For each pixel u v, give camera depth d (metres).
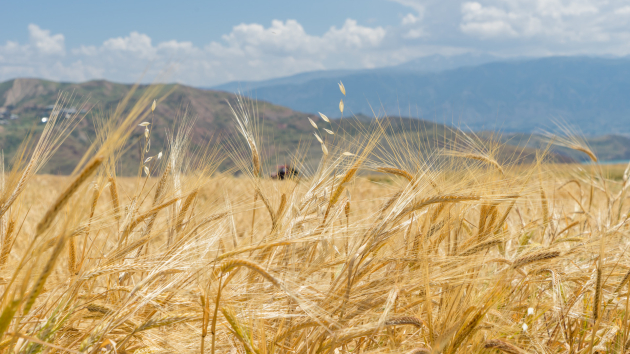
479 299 1.76
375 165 1.85
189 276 1.56
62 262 2.07
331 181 2.05
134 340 1.68
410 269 1.89
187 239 1.76
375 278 1.75
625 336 1.80
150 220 1.92
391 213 1.62
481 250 1.84
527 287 2.20
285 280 1.44
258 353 1.43
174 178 1.95
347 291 1.47
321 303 1.50
